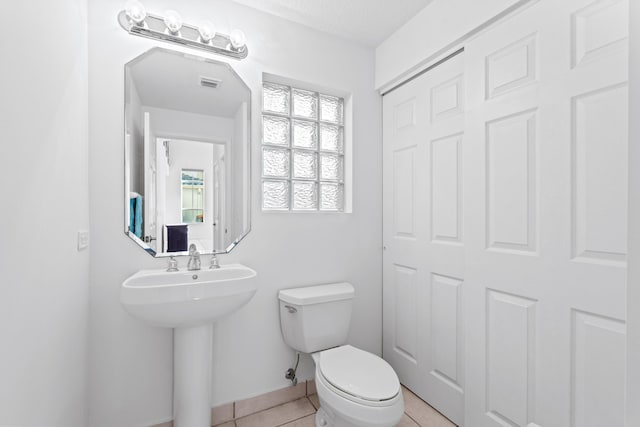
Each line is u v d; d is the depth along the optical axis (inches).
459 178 61.4
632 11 18.9
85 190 49.6
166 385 57.9
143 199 56.8
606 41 38.4
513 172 49.6
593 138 39.8
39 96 32.9
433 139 67.4
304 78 72.2
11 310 27.5
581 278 40.8
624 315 36.7
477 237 55.6
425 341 69.2
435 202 67.0
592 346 39.8
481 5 53.0
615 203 37.7
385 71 78.4
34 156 31.8
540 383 45.5
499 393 51.6
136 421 55.4
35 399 32.3
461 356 60.5
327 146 80.4
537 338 46.0
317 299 64.4
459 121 61.2
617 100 37.5
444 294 64.5
